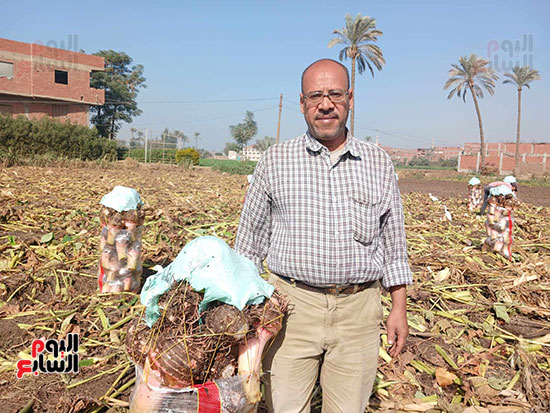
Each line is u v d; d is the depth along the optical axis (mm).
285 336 2564
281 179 2539
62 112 48656
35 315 4871
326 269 2455
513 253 8711
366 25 42594
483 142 55719
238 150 120625
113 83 71562
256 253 2760
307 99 2447
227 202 14711
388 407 3588
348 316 2531
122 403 3402
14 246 6879
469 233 10922
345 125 2539
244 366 2225
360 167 2535
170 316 2137
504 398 3729
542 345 4719
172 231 9023
